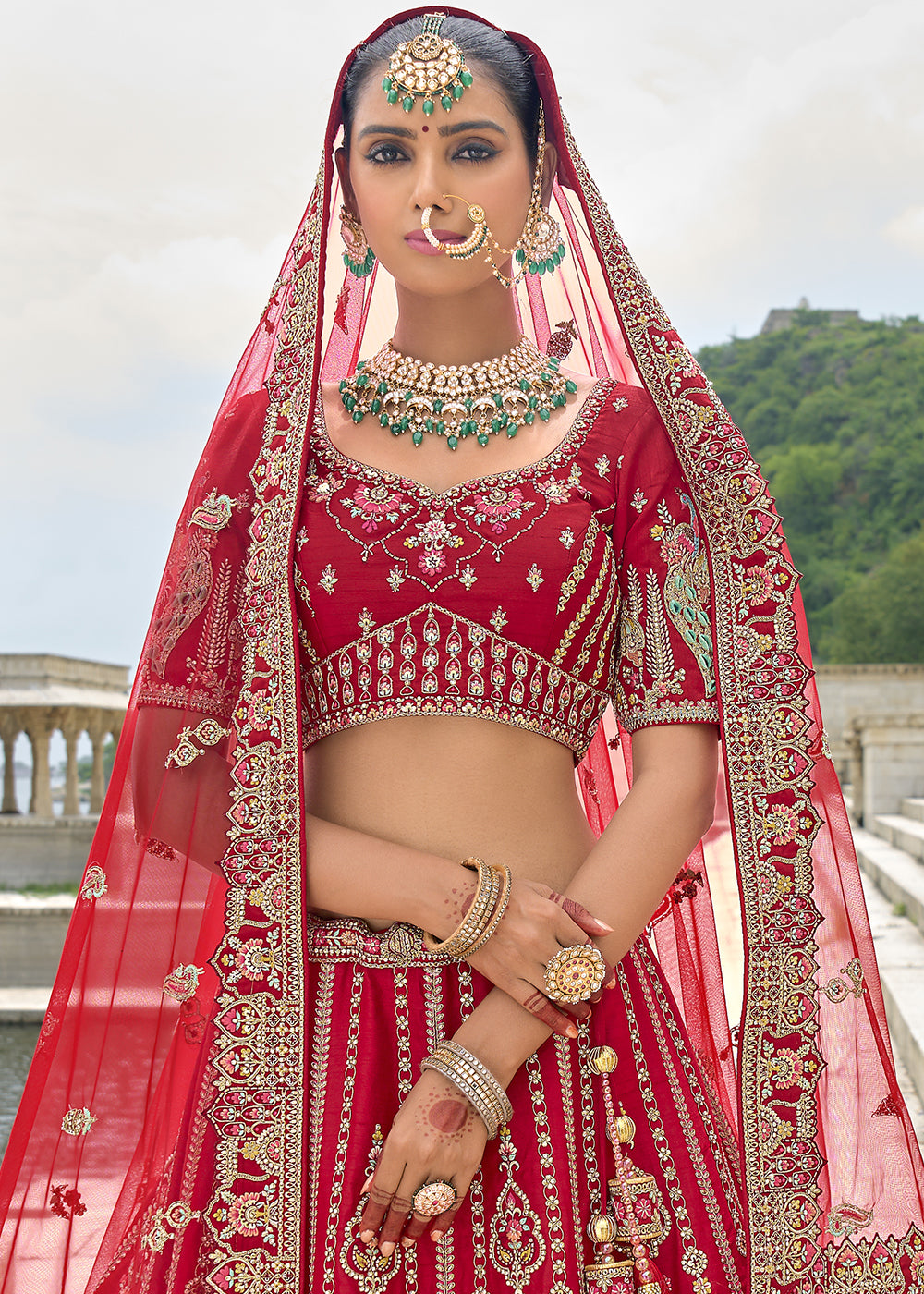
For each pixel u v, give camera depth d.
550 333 1.87
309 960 1.41
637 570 1.52
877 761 20.97
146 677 1.50
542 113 1.63
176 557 1.55
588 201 1.63
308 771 1.51
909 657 59.56
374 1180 1.25
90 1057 1.40
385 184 1.54
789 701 1.49
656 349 1.60
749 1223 1.40
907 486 70.38
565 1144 1.32
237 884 1.39
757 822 1.47
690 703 1.47
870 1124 1.48
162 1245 1.32
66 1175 1.37
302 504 1.51
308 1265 1.29
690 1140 1.41
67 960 1.43
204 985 1.46
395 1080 1.33
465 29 1.58
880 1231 1.44
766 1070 1.44
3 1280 1.34
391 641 1.43
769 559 1.53
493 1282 1.27
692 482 1.56
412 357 1.61
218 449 1.60
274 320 1.67
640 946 1.53
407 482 1.50
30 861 19.91
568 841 1.46
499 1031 1.30
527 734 1.45
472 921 1.29
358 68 1.59
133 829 1.47
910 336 85.06
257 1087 1.34
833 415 77.81
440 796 1.41
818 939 1.52
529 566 1.44
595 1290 1.30
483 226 1.52
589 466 1.53
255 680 1.45
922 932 8.78
